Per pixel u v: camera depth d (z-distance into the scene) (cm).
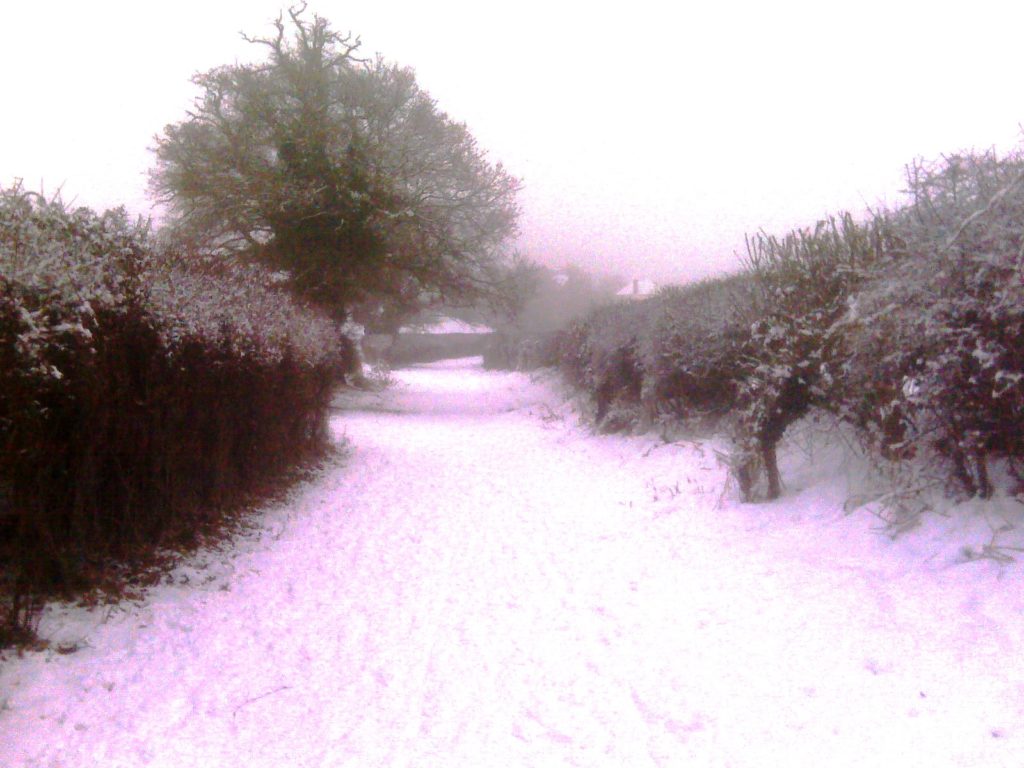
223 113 2466
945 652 423
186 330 685
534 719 437
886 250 638
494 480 1216
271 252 2283
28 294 484
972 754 343
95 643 520
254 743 418
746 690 437
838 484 708
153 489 678
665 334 1134
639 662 495
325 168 2231
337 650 549
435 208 2547
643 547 738
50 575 563
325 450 1362
